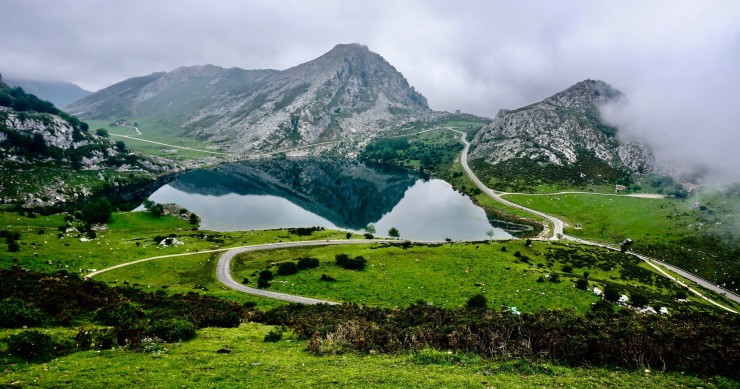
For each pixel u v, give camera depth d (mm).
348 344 31484
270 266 98812
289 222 192000
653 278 118500
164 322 33969
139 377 21359
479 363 26578
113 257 98188
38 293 38812
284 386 21156
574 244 152750
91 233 121312
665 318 35125
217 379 22047
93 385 19656
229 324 42219
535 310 68812
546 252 127125
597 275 109375
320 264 98938
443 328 32594
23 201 173500
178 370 23172
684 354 26188
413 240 171000
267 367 24875
